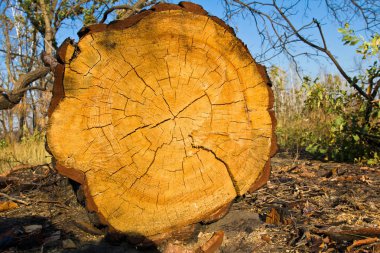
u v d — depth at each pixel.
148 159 0.87
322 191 1.34
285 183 1.47
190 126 0.90
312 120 2.30
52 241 0.95
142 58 0.87
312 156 2.12
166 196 0.88
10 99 1.77
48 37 2.74
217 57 0.91
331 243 0.89
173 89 0.89
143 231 0.86
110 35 0.84
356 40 1.63
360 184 1.44
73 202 1.21
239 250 0.88
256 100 0.94
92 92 0.84
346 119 1.88
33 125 3.33
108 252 0.85
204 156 0.91
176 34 0.88
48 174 1.50
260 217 1.09
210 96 0.91
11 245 0.93
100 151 0.84
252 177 0.93
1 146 2.86
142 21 0.86
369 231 0.90
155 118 0.88
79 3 2.66
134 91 0.86
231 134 0.92
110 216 0.85
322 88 1.91
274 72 2.54
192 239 0.91
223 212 0.91
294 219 1.05
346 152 1.91
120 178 0.85
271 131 0.95
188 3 0.90
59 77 0.83
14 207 1.24
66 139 0.82
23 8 2.83
